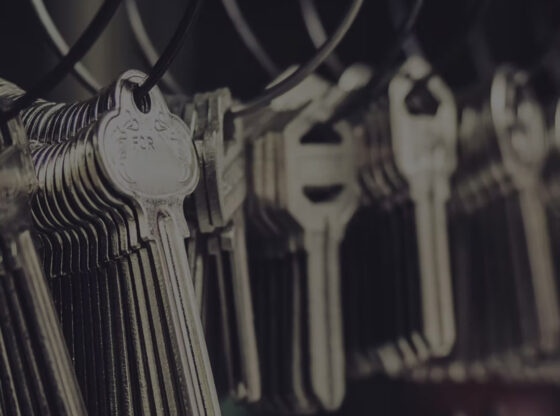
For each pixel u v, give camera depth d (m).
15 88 0.62
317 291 0.78
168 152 0.58
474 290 0.98
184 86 1.17
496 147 0.94
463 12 1.24
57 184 0.58
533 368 1.06
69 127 0.59
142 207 0.56
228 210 0.67
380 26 1.21
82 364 0.60
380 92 0.87
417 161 0.85
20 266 0.54
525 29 1.31
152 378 0.57
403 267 0.86
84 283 0.60
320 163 0.79
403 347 0.86
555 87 1.27
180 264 0.57
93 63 1.09
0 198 0.54
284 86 0.69
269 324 0.80
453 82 1.29
